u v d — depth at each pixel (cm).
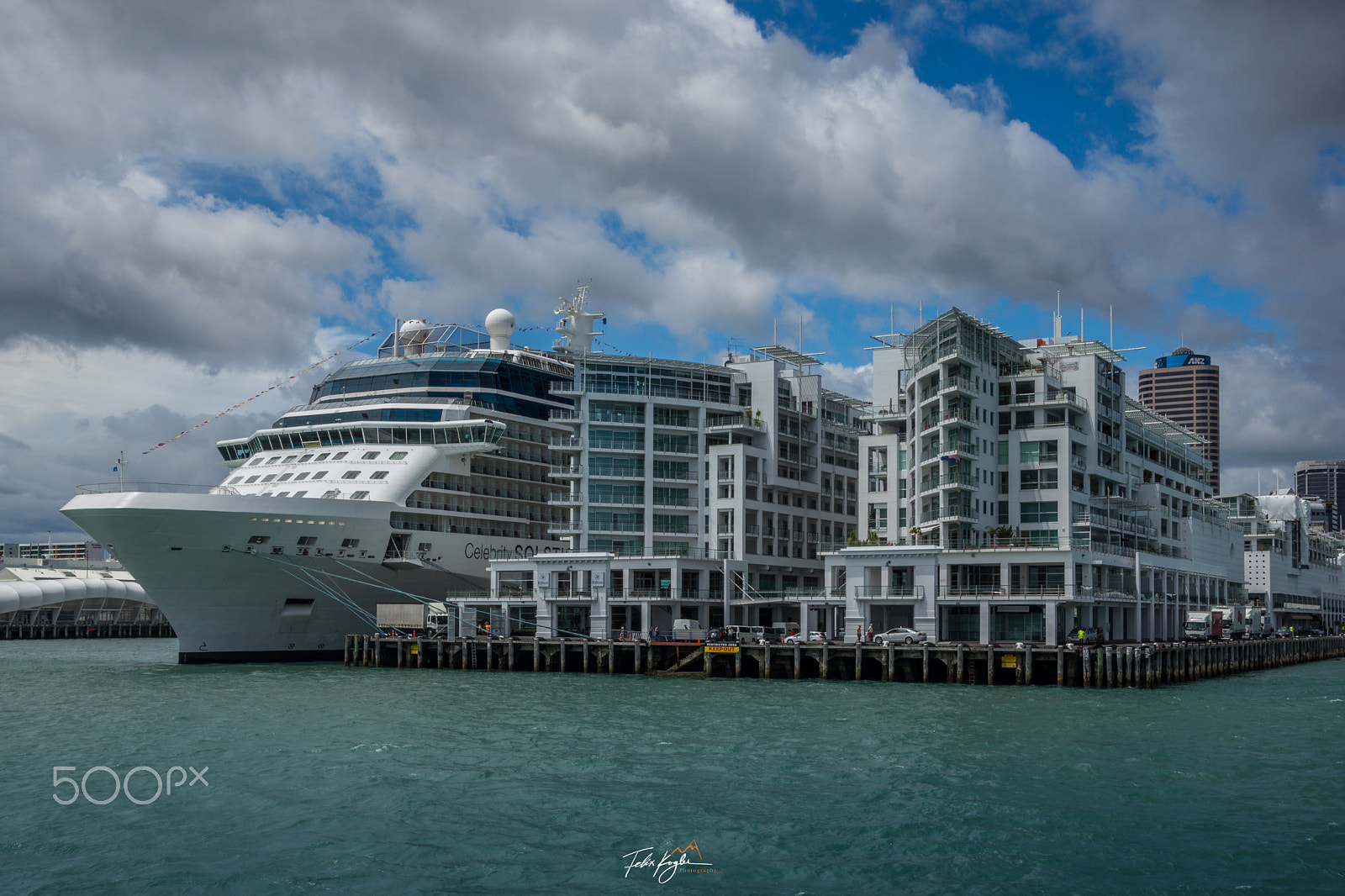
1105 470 10881
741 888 3153
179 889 3167
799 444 13212
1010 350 10938
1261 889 3119
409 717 6162
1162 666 8088
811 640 8944
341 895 3120
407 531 10494
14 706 6850
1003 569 9056
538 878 3247
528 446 12381
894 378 11788
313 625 10150
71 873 3300
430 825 3766
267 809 3997
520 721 5972
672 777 4462
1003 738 5341
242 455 12188
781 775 4500
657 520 12081
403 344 13100
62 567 19550
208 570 9244
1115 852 3444
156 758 4925
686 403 12238
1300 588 17812
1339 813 3888
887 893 3111
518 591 10925
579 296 14425
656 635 9588
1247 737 5400
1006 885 3161
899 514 11238
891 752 4962
